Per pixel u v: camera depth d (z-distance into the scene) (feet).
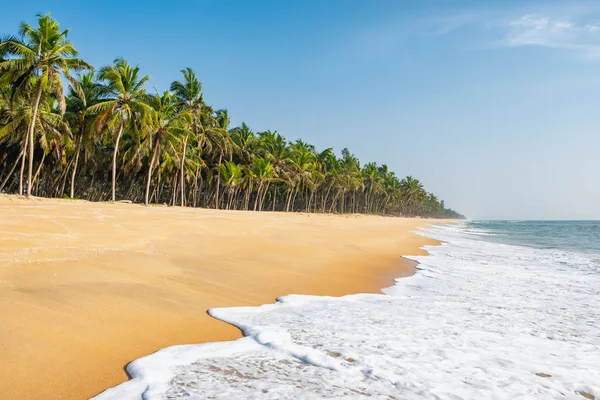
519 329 22.59
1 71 78.38
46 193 171.01
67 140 111.45
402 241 81.66
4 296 20.16
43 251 30.14
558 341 20.72
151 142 111.04
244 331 20.22
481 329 22.22
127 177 162.50
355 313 24.70
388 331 20.99
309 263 41.83
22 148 105.50
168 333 19.10
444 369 16.16
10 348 15.24
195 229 54.70
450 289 34.40
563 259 61.00
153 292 24.77
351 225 115.44
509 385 14.98
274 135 199.52
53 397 12.78
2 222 37.93
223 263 36.40
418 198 470.80
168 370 14.92
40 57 79.20
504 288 35.47
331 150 241.96
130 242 39.09
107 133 118.93
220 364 15.69
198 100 131.13
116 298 22.53
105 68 96.68
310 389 13.61
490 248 79.71
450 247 77.92
